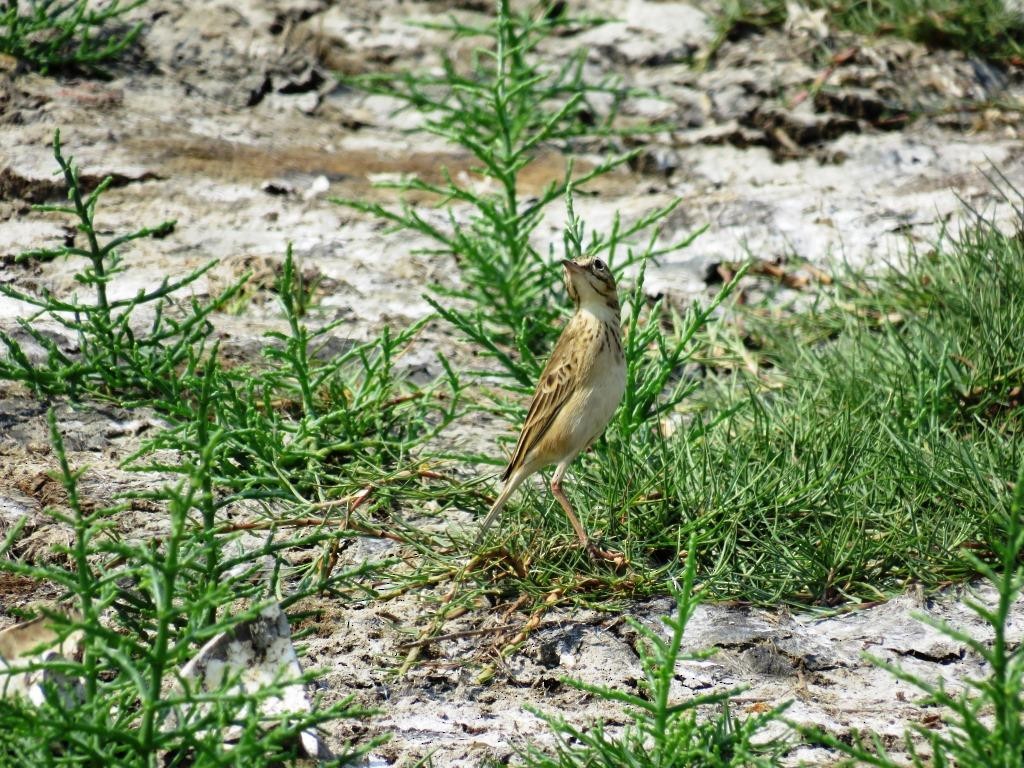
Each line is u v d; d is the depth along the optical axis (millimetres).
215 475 10266
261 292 13742
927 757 7332
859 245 14648
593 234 12016
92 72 17344
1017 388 11141
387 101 18281
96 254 11000
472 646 8648
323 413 11305
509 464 9969
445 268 14531
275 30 18953
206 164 15922
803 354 12109
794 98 17406
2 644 7344
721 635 8742
